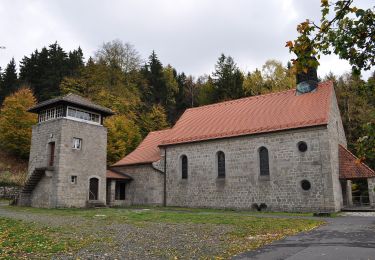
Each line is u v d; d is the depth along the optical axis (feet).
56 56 220.23
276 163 86.89
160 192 107.04
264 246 35.47
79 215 69.10
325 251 31.73
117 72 213.05
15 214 70.18
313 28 17.66
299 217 65.67
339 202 82.33
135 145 171.94
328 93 92.22
